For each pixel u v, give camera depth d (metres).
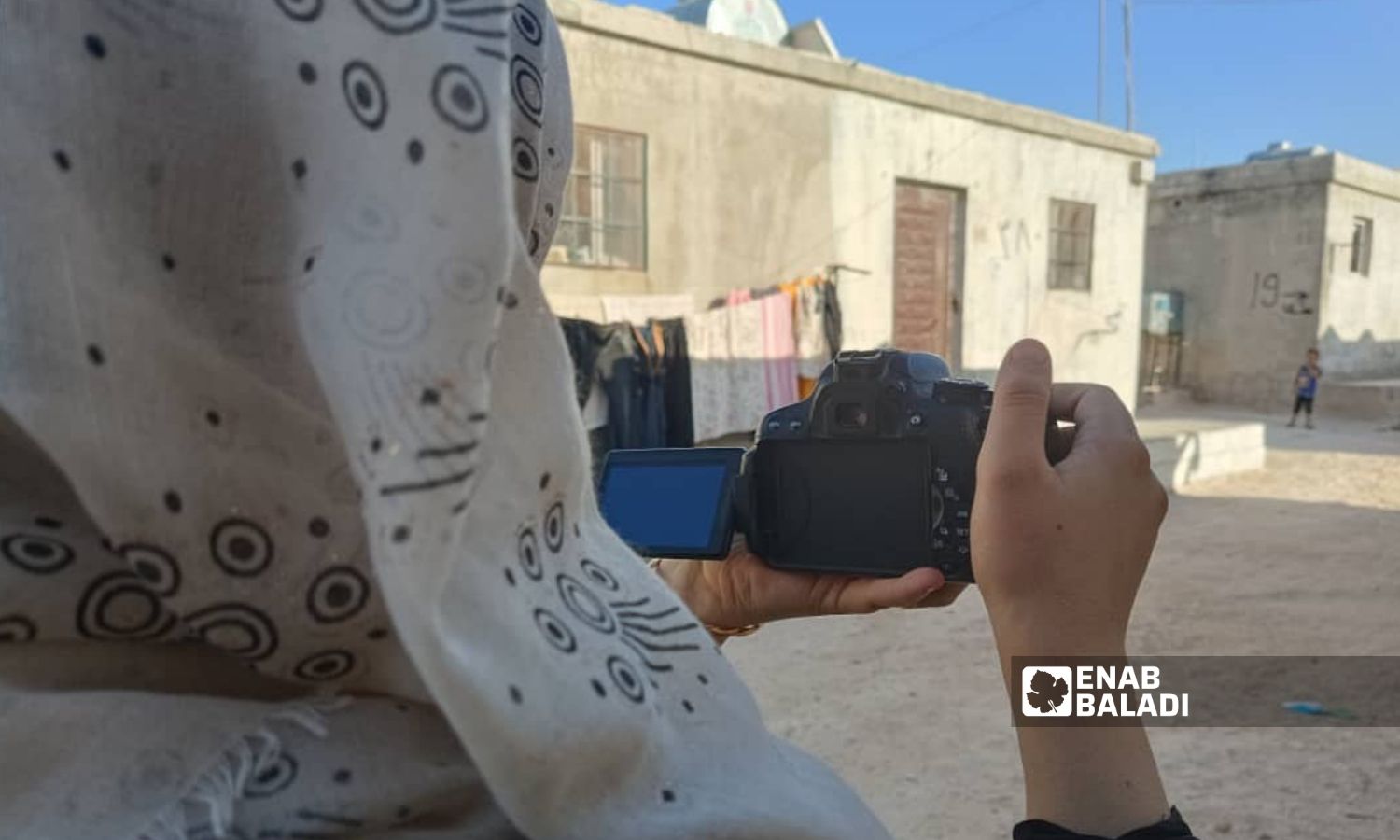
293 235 0.53
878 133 8.61
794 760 0.80
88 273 0.51
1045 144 10.09
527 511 0.62
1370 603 6.05
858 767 3.85
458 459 0.49
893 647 5.26
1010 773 3.77
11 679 0.53
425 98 0.50
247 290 0.53
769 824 0.67
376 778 0.57
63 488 0.54
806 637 5.45
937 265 9.40
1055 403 0.92
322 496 0.54
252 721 0.56
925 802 3.56
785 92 7.98
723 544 1.14
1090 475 0.81
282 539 0.54
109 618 0.54
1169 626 5.60
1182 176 20.25
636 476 1.21
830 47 9.40
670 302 7.35
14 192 0.51
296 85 0.52
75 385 0.51
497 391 0.60
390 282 0.49
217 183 0.53
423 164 0.50
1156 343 20.52
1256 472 11.65
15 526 0.52
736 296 7.73
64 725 0.53
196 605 0.53
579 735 0.57
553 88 0.75
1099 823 0.77
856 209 8.52
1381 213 19.81
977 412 1.06
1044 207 10.16
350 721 0.58
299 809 0.55
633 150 7.21
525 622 0.58
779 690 4.67
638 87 7.13
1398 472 11.66
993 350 9.84
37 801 0.52
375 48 0.51
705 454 1.18
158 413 0.52
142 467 0.52
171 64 0.52
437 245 0.49
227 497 0.53
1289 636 5.41
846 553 1.10
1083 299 10.69
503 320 0.61
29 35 0.51
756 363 7.57
